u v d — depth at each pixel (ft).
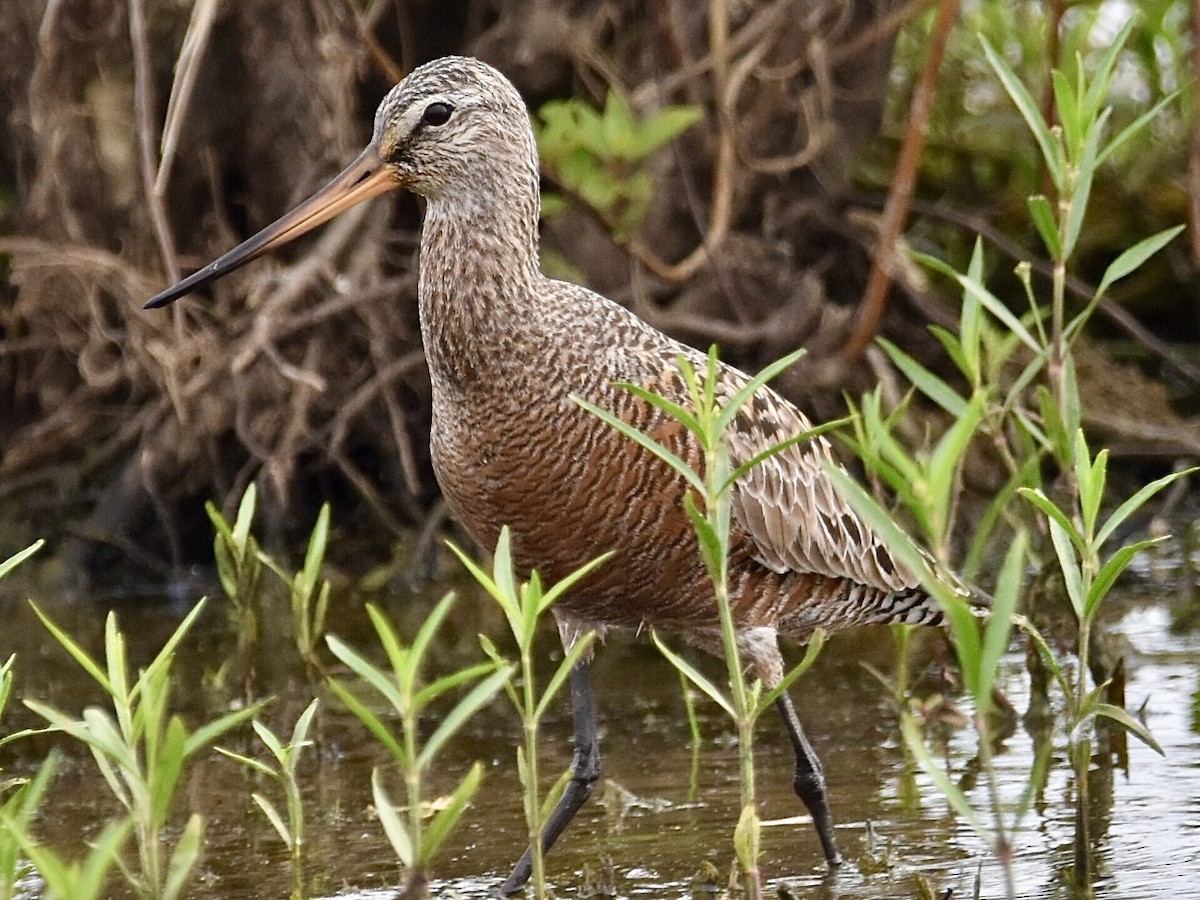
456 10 49.73
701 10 48.85
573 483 29.58
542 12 48.39
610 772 33.91
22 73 48.01
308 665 37.14
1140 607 42.14
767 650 31.53
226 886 28.53
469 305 29.86
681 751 34.94
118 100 47.03
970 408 21.06
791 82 49.08
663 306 49.01
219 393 46.91
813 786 29.63
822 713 36.63
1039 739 34.24
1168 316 53.36
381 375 46.83
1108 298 52.11
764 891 27.76
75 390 49.34
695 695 38.37
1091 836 29.07
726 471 23.85
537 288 30.04
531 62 48.55
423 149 30.73
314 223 31.68
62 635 22.71
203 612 45.91
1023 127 51.78
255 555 37.86
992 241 52.42
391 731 36.37
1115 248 53.42
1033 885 27.17
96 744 21.95
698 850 29.78
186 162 47.67
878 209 51.57
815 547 32.07
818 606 32.71
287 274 46.55
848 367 46.55
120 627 44.70
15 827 20.62
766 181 49.93
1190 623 40.68
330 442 48.55
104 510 48.73
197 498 48.85
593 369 29.58
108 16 46.44
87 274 46.44
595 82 49.34
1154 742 26.14
